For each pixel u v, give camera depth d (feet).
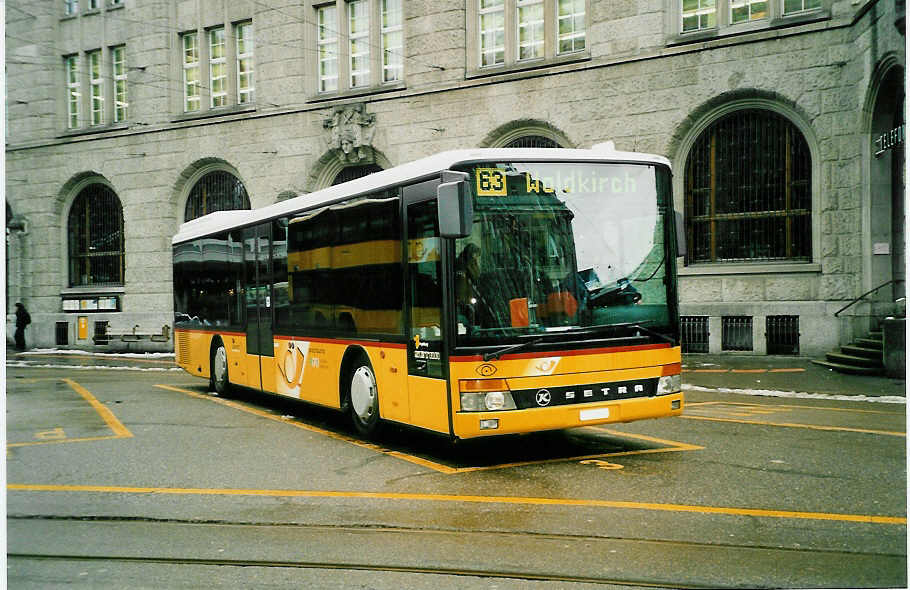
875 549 17.76
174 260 59.21
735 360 60.95
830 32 59.31
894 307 55.42
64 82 102.99
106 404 46.68
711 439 31.35
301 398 38.32
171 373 70.79
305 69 83.61
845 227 59.31
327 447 31.78
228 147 88.63
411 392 28.53
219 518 21.72
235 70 89.86
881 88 54.60
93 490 25.22
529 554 17.97
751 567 16.76
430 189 27.22
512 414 25.39
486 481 25.18
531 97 70.54
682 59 64.39
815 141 60.49
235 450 31.42
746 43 62.18
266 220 42.52
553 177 27.07
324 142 81.87
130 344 96.02
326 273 35.53
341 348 34.14
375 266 31.12
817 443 30.04
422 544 18.95
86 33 100.37
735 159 64.08
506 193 26.50
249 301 44.83
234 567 17.80
